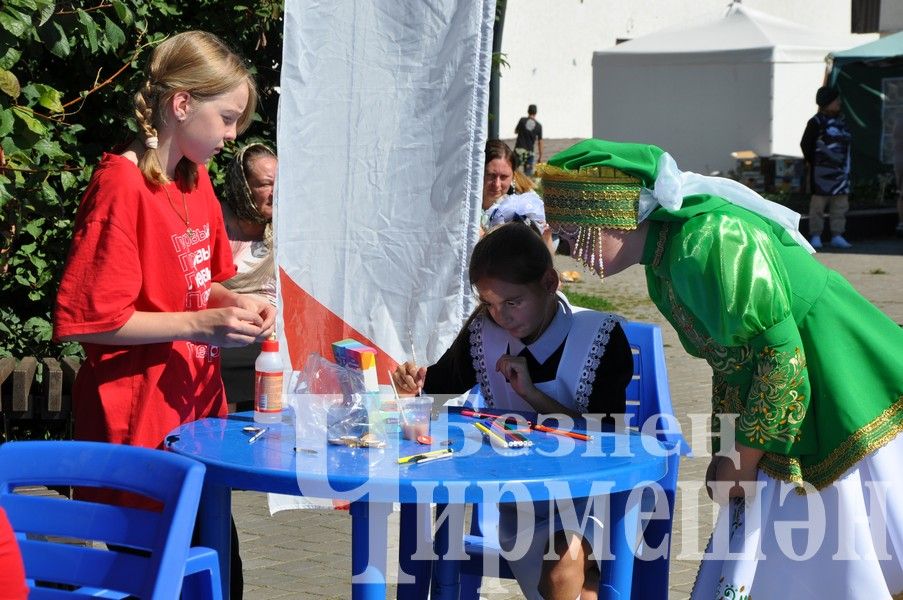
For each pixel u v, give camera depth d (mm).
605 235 2982
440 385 3525
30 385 5719
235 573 3486
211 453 2863
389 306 4461
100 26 5797
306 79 4305
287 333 4348
